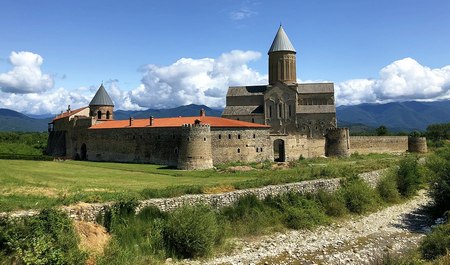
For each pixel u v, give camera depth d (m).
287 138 79.94
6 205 23.19
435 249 25.67
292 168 60.50
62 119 101.19
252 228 31.16
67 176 49.03
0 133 122.06
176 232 25.80
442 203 38.56
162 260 24.58
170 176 52.19
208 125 66.88
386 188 45.44
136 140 79.69
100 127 87.75
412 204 44.16
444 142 111.69
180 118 79.81
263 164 68.44
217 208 31.58
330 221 35.72
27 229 20.83
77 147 93.06
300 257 26.31
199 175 53.50
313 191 38.84
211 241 26.47
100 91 105.62
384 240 30.44
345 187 41.62
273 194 35.94
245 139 74.62
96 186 38.66
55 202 25.41
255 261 25.42
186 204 28.64
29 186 36.25
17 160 73.06
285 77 103.69
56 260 19.78
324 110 97.06
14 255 19.67
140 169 63.09
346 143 86.69
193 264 24.69
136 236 25.36
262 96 103.56
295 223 33.34
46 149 105.81
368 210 40.09
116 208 26.22
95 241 23.09
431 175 54.78
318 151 86.69
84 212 24.55
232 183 38.62
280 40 104.44
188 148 64.88
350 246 28.86
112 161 83.19
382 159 72.75
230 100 105.62
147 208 27.69
